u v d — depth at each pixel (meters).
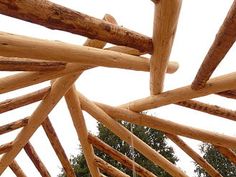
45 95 5.77
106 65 4.49
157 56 4.69
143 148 6.83
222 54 4.36
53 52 3.94
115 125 6.48
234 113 6.18
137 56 4.89
